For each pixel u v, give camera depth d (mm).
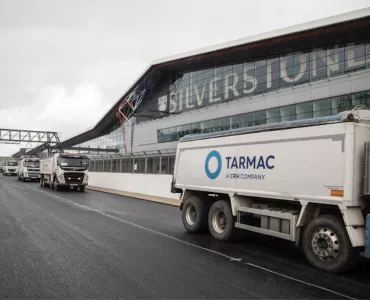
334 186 6320
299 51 27547
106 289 5160
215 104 34219
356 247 6156
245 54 31219
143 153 24938
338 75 24875
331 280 5898
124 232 9945
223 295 5043
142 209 16141
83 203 17953
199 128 35344
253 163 8219
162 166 22422
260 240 9273
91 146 62500
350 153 6191
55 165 26688
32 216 12617
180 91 39156
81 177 26672
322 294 5207
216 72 34562
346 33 24672
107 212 14539
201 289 5270
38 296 4855
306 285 5605
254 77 30703
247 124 30188
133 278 5707
